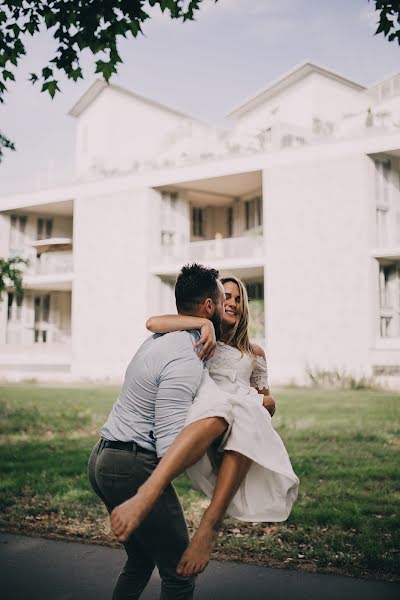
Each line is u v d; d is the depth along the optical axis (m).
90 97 32.19
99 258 26.02
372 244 20.59
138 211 25.36
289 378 21.05
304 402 13.88
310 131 22.95
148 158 27.73
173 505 2.21
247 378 2.74
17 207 28.91
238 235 27.39
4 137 7.59
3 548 3.97
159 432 2.13
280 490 2.10
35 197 28.30
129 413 2.24
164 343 2.25
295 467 6.73
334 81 27.05
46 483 6.02
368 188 20.83
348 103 27.28
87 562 3.68
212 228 28.48
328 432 9.20
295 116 27.34
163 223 25.50
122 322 25.11
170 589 2.23
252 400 2.17
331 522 4.57
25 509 5.05
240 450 2.01
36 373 26.22
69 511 4.95
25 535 4.29
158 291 25.06
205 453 2.13
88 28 4.52
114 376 24.89
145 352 2.30
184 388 2.15
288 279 21.66
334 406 12.88
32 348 28.22
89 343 25.72
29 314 29.83
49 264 28.09
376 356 19.89
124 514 1.82
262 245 23.05
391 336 20.83
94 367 25.42
